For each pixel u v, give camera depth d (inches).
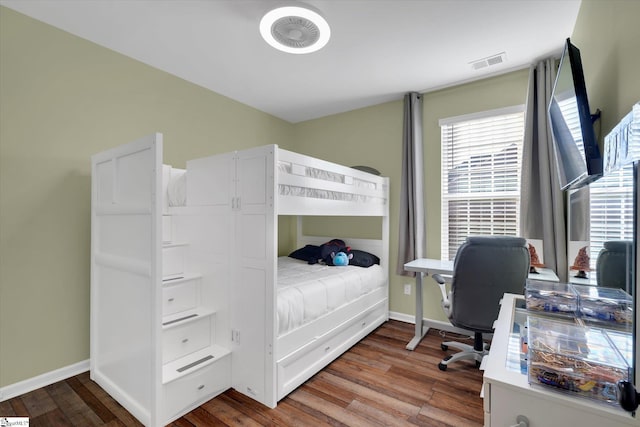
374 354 104.0
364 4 76.7
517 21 84.0
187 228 96.2
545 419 31.1
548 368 31.6
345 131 157.0
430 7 78.1
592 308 45.9
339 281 105.1
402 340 115.9
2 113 79.4
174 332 78.0
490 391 33.8
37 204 85.1
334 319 99.7
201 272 91.7
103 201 85.8
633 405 25.4
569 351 35.2
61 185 89.1
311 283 96.1
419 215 129.1
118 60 100.6
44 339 86.1
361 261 131.0
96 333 87.9
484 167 121.3
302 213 86.3
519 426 32.3
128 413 73.3
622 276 36.6
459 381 87.0
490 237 80.2
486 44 95.3
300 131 173.8
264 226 76.3
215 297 87.9
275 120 163.2
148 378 67.9
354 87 127.4
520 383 32.4
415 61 105.8
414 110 130.1
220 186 86.4
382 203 133.9
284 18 76.8
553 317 48.9
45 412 73.8
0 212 79.4
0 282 79.3
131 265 72.7
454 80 120.6
